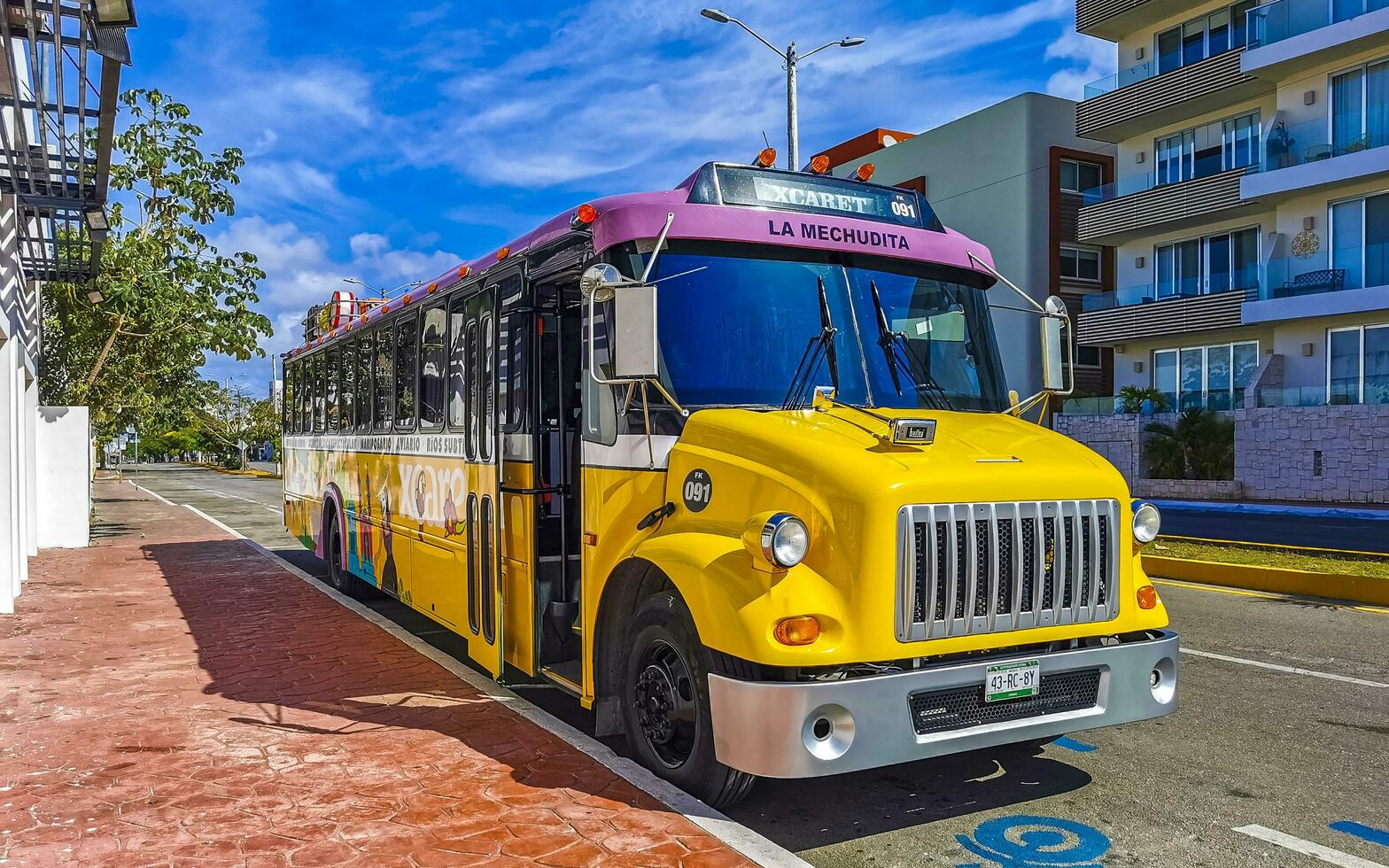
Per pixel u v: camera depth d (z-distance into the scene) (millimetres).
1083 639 4605
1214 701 6828
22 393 12008
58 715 6219
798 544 4043
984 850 4379
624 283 4734
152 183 18484
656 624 4770
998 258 34688
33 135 11133
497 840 4199
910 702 4074
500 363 6605
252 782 4941
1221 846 4422
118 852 4125
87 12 7277
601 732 5277
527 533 6160
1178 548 14953
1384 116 25000
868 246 5570
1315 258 26250
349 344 10805
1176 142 30906
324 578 13227
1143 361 31828
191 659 7832
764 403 5062
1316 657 8148
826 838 4516
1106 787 5172
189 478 55625
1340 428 25406
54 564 14180
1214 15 29312
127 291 16453
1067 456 4762
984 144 35250
